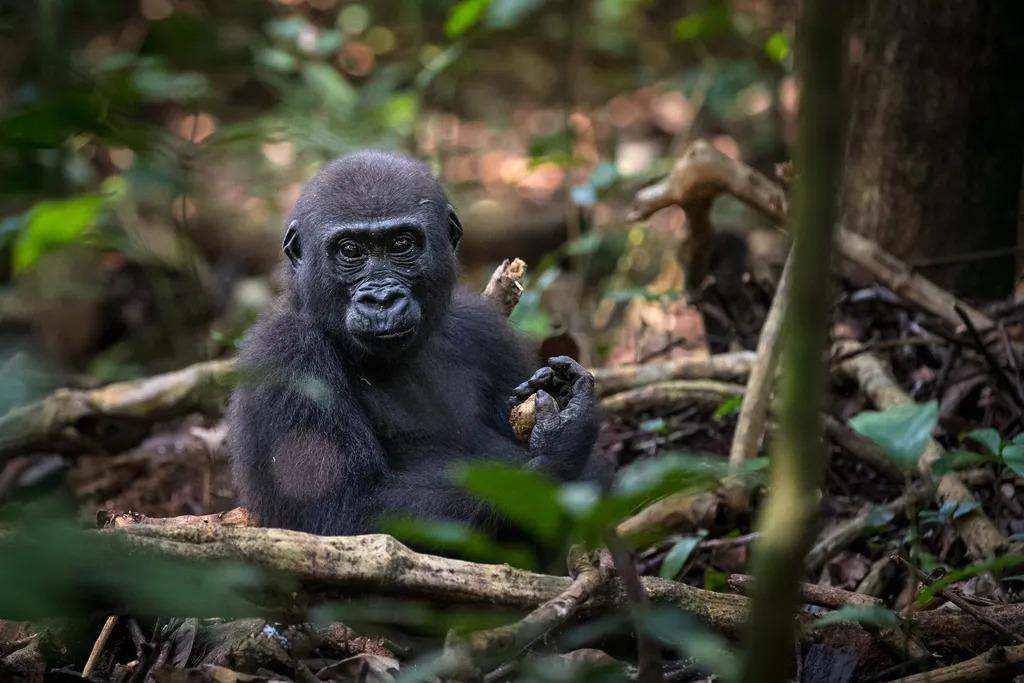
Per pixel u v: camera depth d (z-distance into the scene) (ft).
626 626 20.53
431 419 28.27
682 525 28.04
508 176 71.82
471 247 61.93
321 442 25.76
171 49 51.49
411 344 27.17
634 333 41.57
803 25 12.01
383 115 55.77
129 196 55.16
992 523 26.00
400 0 77.00
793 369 12.51
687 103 73.87
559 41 77.56
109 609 15.56
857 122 38.96
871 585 26.22
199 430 34.88
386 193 27.17
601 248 56.44
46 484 34.83
